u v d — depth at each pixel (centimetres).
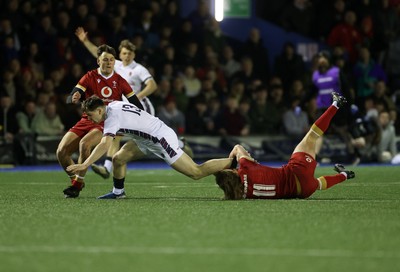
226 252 1675
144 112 2673
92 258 1620
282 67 6375
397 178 4066
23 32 5741
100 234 1917
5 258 1630
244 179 2631
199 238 1852
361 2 6644
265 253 1662
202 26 6328
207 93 6059
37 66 5703
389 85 6588
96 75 2991
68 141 2955
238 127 5966
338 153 5841
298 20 6794
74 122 5672
